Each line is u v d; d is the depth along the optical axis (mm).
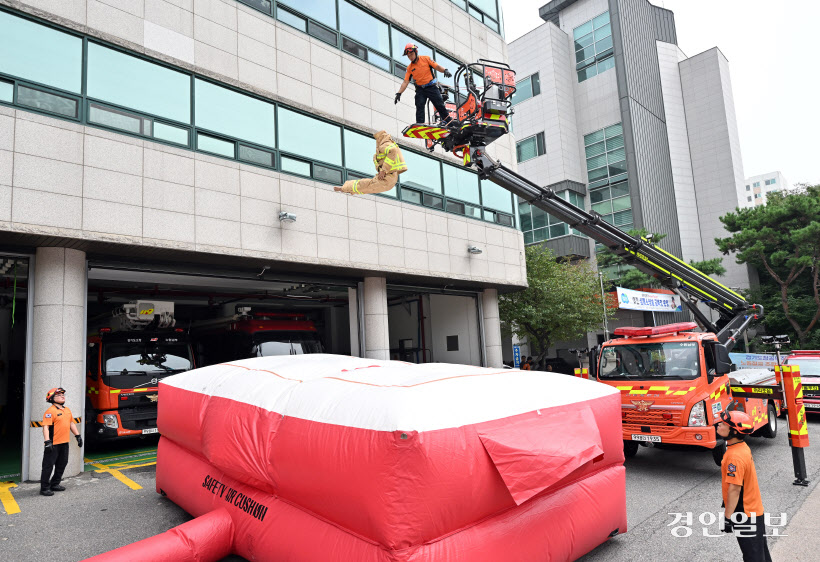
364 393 4027
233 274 10555
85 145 7941
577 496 4465
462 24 15617
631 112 29406
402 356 18641
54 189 7566
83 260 8523
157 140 8883
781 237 24594
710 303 11297
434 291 14641
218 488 5156
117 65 8641
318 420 4023
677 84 32688
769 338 7449
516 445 3734
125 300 14758
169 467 6262
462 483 3523
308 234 10602
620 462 5148
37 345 8016
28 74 7684
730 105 32531
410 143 13227
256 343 12555
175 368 11523
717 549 4867
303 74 11266
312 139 11289
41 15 7871
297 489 4086
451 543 3523
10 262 8586
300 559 3973
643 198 28672
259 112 10438
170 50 9258
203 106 9609
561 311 18875
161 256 9273
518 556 3828
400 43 13688
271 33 10828
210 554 4559
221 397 5348
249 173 9852
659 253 10297
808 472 7594
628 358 8766
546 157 31203
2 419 13477
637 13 31734
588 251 29812
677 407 7547
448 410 3715
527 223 31625
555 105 30984
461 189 14477
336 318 19453
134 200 8328
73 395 8156
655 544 5016
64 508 6441
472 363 15977
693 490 6848
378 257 11844
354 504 3555
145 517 6039
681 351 8195
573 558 4391
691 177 31719
